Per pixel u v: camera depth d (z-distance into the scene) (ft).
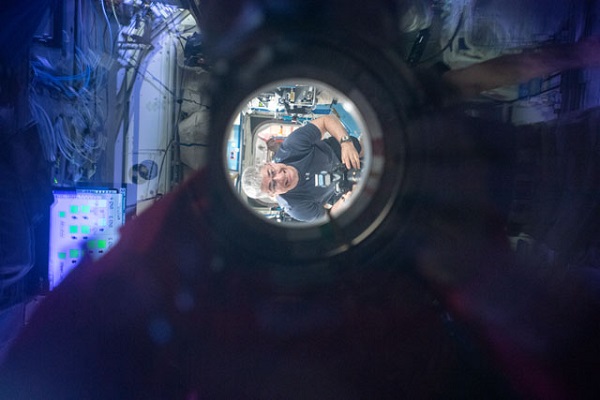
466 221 3.80
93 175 6.10
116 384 4.01
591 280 4.69
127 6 6.10
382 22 3.49
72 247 5.58
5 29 4.35
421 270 3.76
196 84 6.15
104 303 4.09
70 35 5.66
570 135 4.92
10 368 4.08
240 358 3.87
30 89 5.06
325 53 3.45
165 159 6.20
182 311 3.88
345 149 8.32
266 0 3.42
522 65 3.77
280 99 8.48
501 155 3.87
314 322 3.79
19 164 4.68
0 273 4.36
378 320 3.79
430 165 3.63
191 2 4.46
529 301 4.38
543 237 4.94
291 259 3.59
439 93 3.68
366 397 3.82
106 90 6.15
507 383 3.93
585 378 4.22
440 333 3.86
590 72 4.99
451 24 4.94
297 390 3.83
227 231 3.55
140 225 3.91
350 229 3.60
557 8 5.07
